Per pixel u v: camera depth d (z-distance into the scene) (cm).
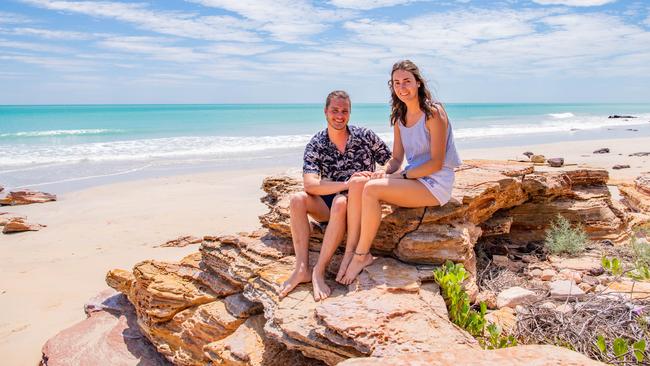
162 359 545
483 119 6512
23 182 1672
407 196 443
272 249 507
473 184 569
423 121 446
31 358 576
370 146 504
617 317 416
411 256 459
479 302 489
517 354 262
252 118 6244
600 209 716
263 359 411
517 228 709
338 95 474
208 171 1911
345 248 494
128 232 1071
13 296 740
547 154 2308
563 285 512
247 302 481
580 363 249
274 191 645
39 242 1009
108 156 2295
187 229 1088
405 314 368
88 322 627
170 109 10175
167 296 536
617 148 2583
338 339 348
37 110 8862
